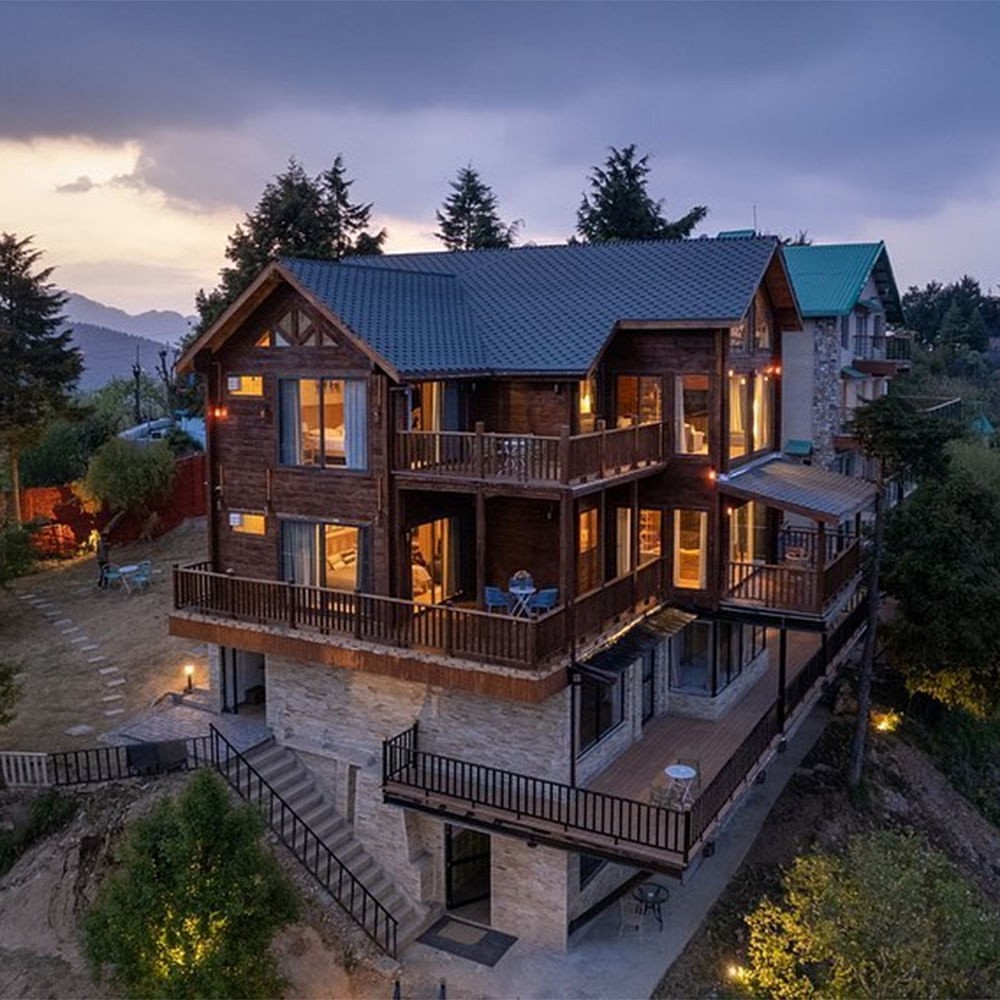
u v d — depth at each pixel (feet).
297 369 78.33
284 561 81.46
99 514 147.13
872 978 55.72
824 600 81.51
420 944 70.69
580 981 66.64
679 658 87.76
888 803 97.04
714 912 74.79
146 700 92.99
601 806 64.54
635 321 80.43
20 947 66.03
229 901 54.75
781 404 99.76
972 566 100.94
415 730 75.05
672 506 84.12
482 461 71.31
